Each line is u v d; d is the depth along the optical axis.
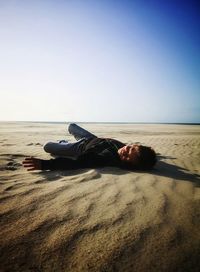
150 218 1.83
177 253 1.38
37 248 1.37
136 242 1.48
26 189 2.36
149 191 2.48
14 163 3.61
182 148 6.84
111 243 1.46
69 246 1.41
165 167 3.85
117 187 2.57
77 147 3.98
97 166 3.37
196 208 2.07
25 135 10.12
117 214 1.87
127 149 3.46
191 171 3.64
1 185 2.43
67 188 2.46
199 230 1.67
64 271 1.20
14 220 1.69
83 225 1.67
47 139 8.38
